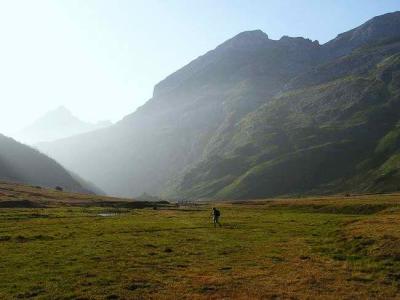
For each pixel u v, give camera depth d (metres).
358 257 40.88
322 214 101.56
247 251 46.59
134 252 45.41
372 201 121.94
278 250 47.06
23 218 84.88
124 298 29.06
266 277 34.59
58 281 33.31
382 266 36.59
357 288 31.38
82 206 145.50
